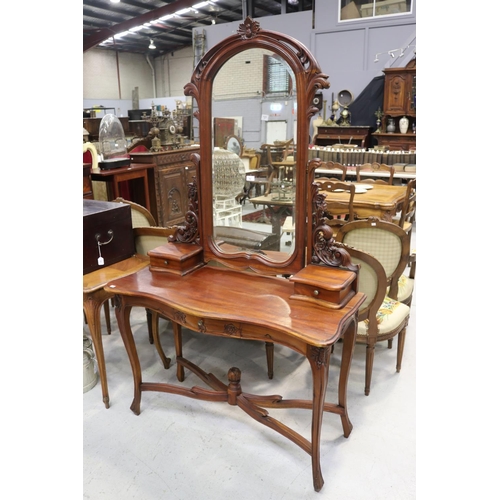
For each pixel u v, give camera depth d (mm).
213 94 2025
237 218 2131
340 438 2027
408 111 7113
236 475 1839
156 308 1971
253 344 2902
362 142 7469
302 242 1951
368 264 2121
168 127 5156
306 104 1789
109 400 2324
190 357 2742
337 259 1888
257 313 1727
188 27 12523
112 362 2686
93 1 9500
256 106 1924
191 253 2166
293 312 1730
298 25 8078
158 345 2572
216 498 1729
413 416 2164
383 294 2154
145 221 2980
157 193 4820
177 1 8820
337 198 3889
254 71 1895
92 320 2160
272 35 1799
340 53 7840
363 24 7512
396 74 7051
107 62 14062
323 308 1760
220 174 2127
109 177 4195
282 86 1849
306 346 1604
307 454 1950
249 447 1998
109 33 9898
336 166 4699
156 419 2189
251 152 2000
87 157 4262
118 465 1897
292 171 1917
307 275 1835
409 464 1871
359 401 2279
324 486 1767
